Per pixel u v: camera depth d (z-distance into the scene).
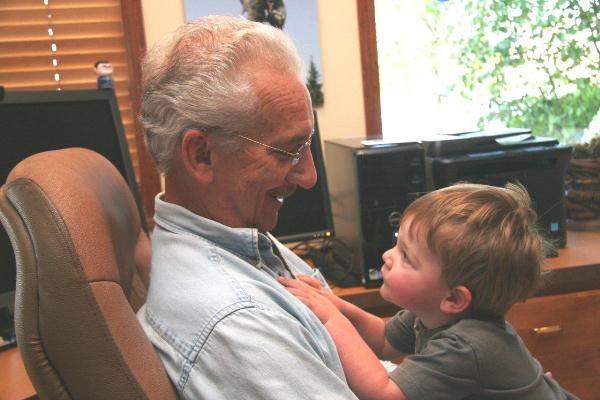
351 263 1.75
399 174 1.66
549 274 1.54
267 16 2.09
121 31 2.03
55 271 0.73
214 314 0.79
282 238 1.89
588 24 2.38
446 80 2.35
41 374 0.74
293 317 0.87
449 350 1.03
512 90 2.41
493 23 2.35
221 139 0.87
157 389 0.76
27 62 1.98
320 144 1.92
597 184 2.08
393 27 2.29
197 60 0.85
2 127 1.35
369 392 1.00
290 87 0.89
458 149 1.82
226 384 0.76
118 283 0.81
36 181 0.77
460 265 1.07
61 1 1.98
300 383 0.76
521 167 1.82
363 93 2.21
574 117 2.42
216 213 0.93
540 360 1.72
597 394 1.78
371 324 1.29
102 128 1.54
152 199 2.07
